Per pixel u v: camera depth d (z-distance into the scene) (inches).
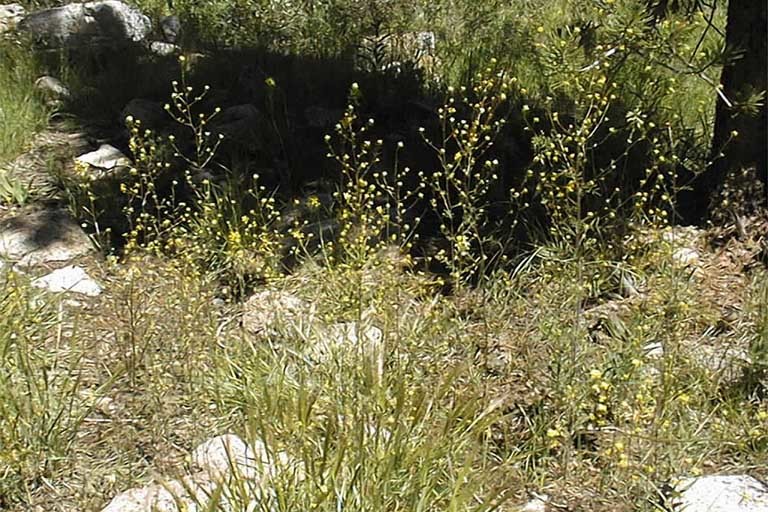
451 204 233.6
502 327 180.5
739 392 165.5
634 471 144.1
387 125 278.1
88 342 183.9
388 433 147.9
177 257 204.4
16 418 152.3
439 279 188.7
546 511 143.9
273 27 338.0
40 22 356.2
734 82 213.8
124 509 142.6
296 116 281.4
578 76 188.1
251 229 221.1
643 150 239.6
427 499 134.1
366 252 202.1
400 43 321.4
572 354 158.4
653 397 156.8
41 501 148.1
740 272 205.3
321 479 128.8
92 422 163.2
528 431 156.3
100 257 221.8
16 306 179.9
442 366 168.9
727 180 214.5
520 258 207.8
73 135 284.8
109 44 340.5
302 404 142.4
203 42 339.6
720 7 319.9
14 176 256.7
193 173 253.9
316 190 248.4
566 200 180.9
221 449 152.3
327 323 177.9
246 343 177.9
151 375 165.9
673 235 191.8
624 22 188.1
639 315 169.8
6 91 293.0
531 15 343.0
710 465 153.0
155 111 288.0
